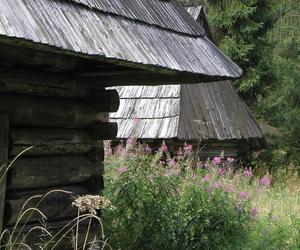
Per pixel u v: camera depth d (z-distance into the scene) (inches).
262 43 744.3
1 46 166.2
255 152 677.3
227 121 573.9
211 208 254.1
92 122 210.5
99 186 211.8
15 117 178.4
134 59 171.3
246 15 713.6
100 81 215.6
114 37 173.6
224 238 250.7
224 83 615.2
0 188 170.9
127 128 503.2
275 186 550.3
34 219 183.0
